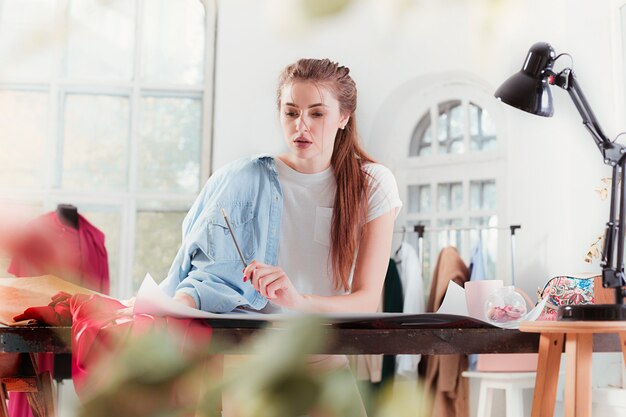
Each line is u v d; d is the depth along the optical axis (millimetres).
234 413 198
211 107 5449
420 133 5316
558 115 4648
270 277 1269
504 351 1375
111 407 190
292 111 1589
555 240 4684
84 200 5289
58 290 1165
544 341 1393
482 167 5039
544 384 1401
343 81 1618
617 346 1460
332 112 1600
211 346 1114
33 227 195
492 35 200
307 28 173
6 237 190
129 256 5301
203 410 191
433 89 5230
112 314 1138
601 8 4195
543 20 4461
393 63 5234
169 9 5488
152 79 5438
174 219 5375
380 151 5332
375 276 1753
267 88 5348
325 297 1596
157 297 1109
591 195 4430
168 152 5418
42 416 1479
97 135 5344
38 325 1153
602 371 3891
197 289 1513
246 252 1604
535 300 4730
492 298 1589
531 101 1716
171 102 5457
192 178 5414
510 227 4742
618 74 4094
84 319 973
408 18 199
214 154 5355
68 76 5344
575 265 4484
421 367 4578
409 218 5289
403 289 4988
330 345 1262
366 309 1686
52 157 5270
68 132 5320
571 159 4520
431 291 4910
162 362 193
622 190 1522
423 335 1302
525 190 4816
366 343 1274
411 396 197
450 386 4473
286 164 1777
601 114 4227
